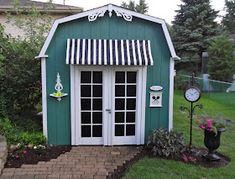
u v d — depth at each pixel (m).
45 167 4.57
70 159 4.92
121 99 5.55
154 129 5.49
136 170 4.45
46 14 8.38
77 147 5.52
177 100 10.93
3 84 6.24
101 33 5.36
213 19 16.28
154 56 5.46
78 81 5.39
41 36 7.24
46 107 5.43
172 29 16.69
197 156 5.09
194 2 16.41
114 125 5.61
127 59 5.14
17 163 4.68
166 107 5.62
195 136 6.26
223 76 13.98
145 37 5.43
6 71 6.16
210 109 9.46
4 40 6.60
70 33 5.30
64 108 5.48
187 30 15.91
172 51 5.41
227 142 5.95
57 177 4.24
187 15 16.30
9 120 5.93
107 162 4.82
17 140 5.28
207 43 15.85
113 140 5.62
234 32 25.97
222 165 4.79
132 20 5.37
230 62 13.82
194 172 4.44
